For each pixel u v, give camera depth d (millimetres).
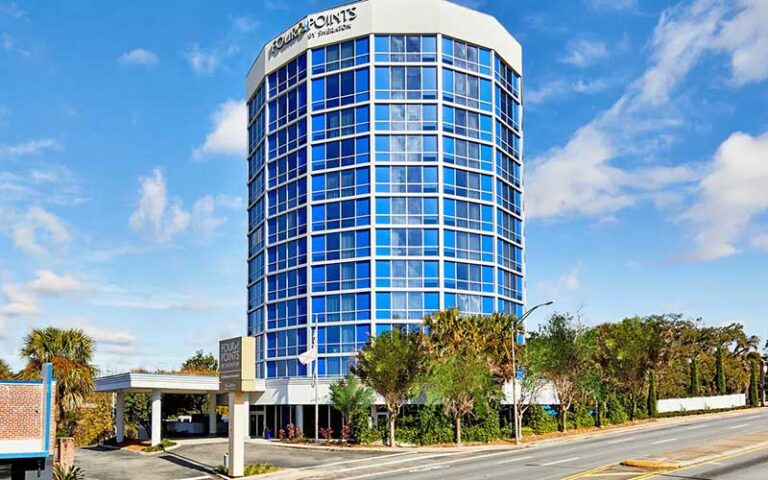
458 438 52625
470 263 71062
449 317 58125
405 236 69500
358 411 56312
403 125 71312
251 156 84812
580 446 47531
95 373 45688
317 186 72438
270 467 42344
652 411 73688
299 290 72188
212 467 44031
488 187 73500
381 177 70438
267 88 79312
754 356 118062
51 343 43969
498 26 76938
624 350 70562
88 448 62094
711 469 31781
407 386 52719
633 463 34312
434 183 70562
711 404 86500
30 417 29391
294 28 76625
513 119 79562
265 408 69562
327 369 68750
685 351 100750
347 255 70062
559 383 60438
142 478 41031
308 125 73625
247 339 41281
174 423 75500
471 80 74250
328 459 46188
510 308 74875
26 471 29562
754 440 42219
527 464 38438
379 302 68375
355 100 72125
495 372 56812
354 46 73062
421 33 72625
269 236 76875
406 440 53438
